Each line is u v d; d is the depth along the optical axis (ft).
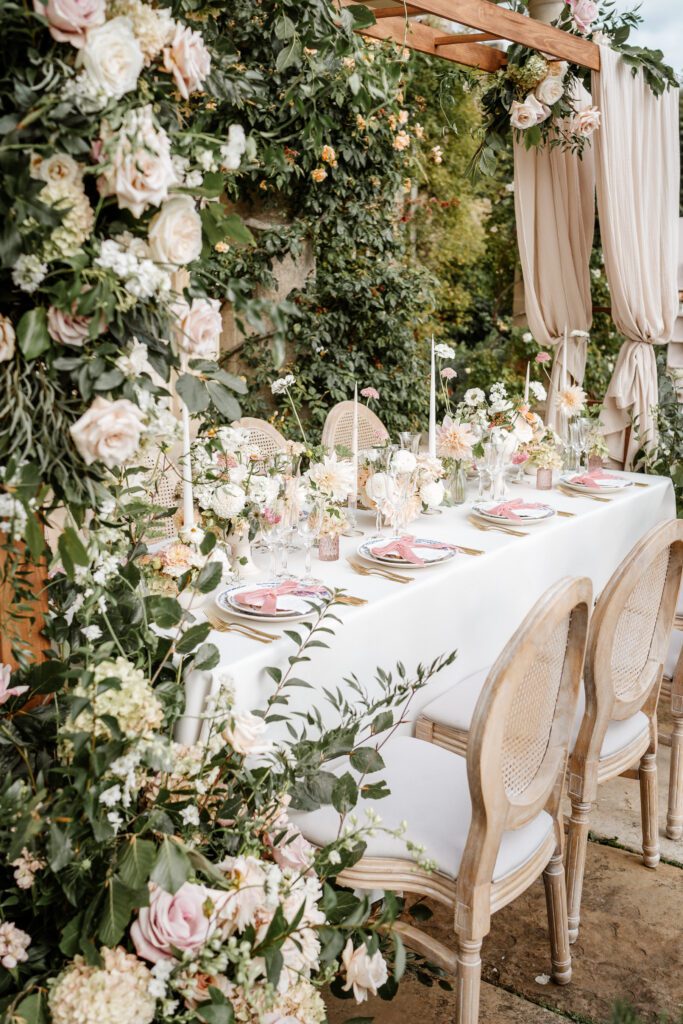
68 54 3.88
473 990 5.69
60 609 5.19
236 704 6.00
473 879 5.54
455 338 31.96
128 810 4.60
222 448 7.24
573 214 15.58
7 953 4.39
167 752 4.43
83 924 4.32
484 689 5.29
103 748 4.24
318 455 8.64
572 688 6.27
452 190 28.09
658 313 15.26
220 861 5.09
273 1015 4.60
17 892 4.65
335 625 6.77
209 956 4.27
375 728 5.97
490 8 11.70
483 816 5.44
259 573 7.94
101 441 3.90
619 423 15.43
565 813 9.49
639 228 14.75
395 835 4.96
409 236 27.81
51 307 3.84
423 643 7.85
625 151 14.25
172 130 4.33
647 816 8.55
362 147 21.59
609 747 7.62
